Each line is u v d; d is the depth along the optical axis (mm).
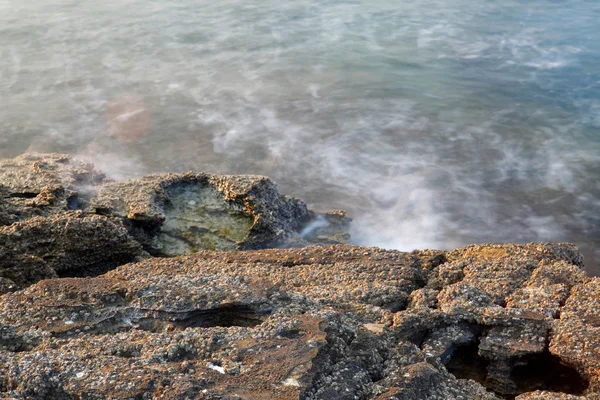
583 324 7293
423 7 30484
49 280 7707
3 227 9945
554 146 18750
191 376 5895
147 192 12008
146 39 26422
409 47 25891
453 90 22328
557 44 26000
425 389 6273
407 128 19734
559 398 6512
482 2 31141
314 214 13633
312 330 6598
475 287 8156
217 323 7297
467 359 7516
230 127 19578
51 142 18578
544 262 8938
